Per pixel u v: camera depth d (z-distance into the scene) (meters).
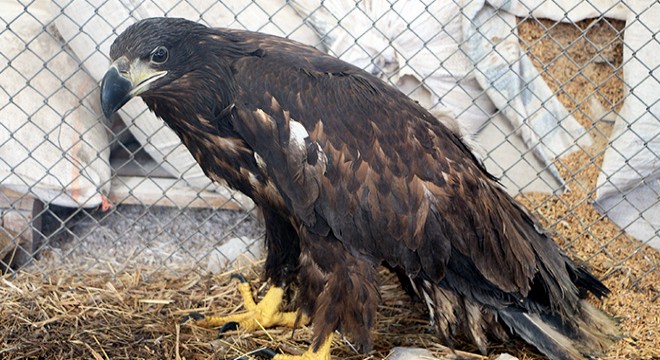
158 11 1.90
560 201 1.98
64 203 1.97
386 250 1.62
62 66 1.95
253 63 1.59
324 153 1.58
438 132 1.66
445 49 1.97
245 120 1.58
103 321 1.80
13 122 1.90
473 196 1.65
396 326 1.85
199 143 1.65
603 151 1.98
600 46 1.99
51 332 1.76
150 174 2.09
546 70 1.99
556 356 1.71
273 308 1.81
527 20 1.97
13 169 1.89
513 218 1.72
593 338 1.76
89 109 1.95
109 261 1.99
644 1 1.90
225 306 1.88
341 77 1.61
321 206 1.60
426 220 1.62
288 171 1.59
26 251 1.95
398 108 1.63
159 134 2.00
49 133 1.89
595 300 1.87
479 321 1.74
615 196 1.97
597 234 1.96
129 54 1.56
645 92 1.90
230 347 1.75
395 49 1.96
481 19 1.95
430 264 1.64
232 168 1.66
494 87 1.93
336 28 1.95
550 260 1.74
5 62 1.90
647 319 1.83
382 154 1.60
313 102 1.58
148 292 1.90
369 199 1.59
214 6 1.93
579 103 1.94
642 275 1.90
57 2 1.90
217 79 1.59
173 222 2.09
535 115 1.99
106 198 1.99
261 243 2.03
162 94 1.59
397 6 1.94
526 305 1.73
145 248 1.98
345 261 1.62
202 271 1.97
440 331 1.75
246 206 2.04
